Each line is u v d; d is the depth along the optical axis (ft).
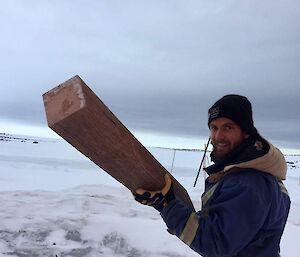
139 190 5.37
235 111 5.53
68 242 16.37
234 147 5.55
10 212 19.66
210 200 5.35
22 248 15.48
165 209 5.32
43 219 18.49
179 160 172.55
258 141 5.57
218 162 5.61
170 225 5.25
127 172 5.12
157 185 5.38
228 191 5.13
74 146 4.68
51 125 4.28
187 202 6.11
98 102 4.39
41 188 40.73
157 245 16.39
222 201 5.12
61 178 54.65
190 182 56.75
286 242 18.31
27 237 16.47
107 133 4.53
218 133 5.61
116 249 16.05
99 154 4.77
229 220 4.90
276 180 5.56
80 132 4.40
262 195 5.10
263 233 5.23
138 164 5.04
